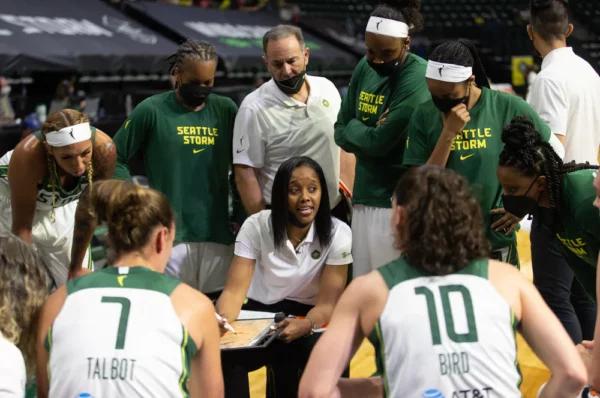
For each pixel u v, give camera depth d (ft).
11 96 30.17
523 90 37.17
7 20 36.83
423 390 6.09
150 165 12.41
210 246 12.57
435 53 9.77
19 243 7.00
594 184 7.45
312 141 12.23
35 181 10.82
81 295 6.51
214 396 6.70
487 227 10.18
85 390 6.24
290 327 9.19
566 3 11.74
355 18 58.54
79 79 36.52
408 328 6.16
